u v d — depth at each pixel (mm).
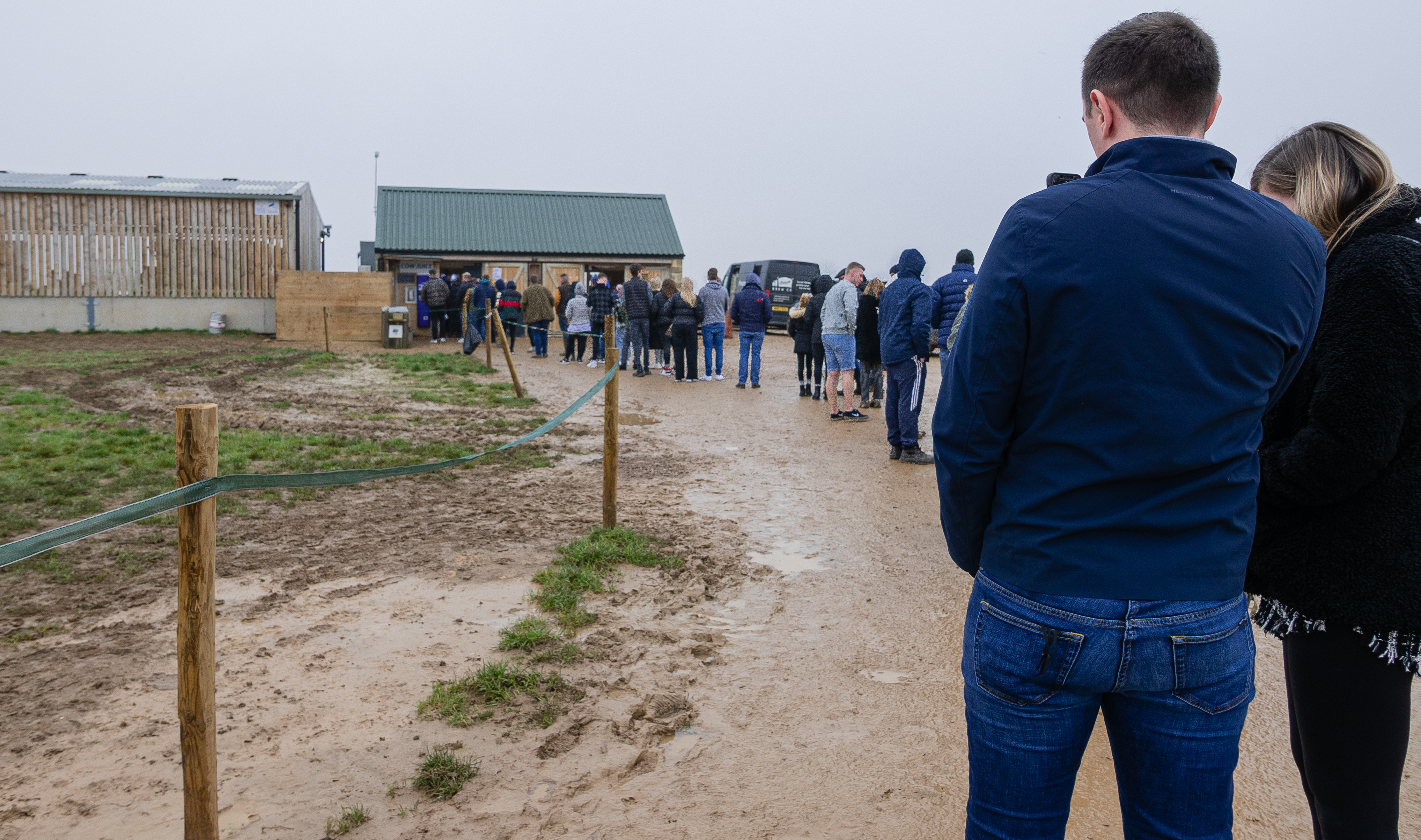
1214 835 1592
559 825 2736
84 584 4703
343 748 3133
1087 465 1485
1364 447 1722
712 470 8281
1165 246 1458
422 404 11797
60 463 7242
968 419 1574
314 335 23219
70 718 3309
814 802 2904
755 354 15031
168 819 2713
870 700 3662
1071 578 1489
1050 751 1581
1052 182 1859
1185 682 1501
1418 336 1693
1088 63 1724
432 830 2693
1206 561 1479
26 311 23812
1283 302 1500
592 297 18156
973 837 1692
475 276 28688
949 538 1734
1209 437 1459
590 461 8555
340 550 5402
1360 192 1944
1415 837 2713
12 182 24266
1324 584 1873
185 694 2289
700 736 3328
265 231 24906
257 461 7785
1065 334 1468
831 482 7891
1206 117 1643
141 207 24250
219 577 4859
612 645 4105
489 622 4309
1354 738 1896
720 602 4785
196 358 17578
